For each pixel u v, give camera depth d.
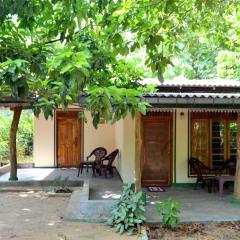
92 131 17.31
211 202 10.53
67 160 17.31
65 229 8.43
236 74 17.38
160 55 5.69
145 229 8.21
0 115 20.00
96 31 5.61
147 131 12.71
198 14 7.64
